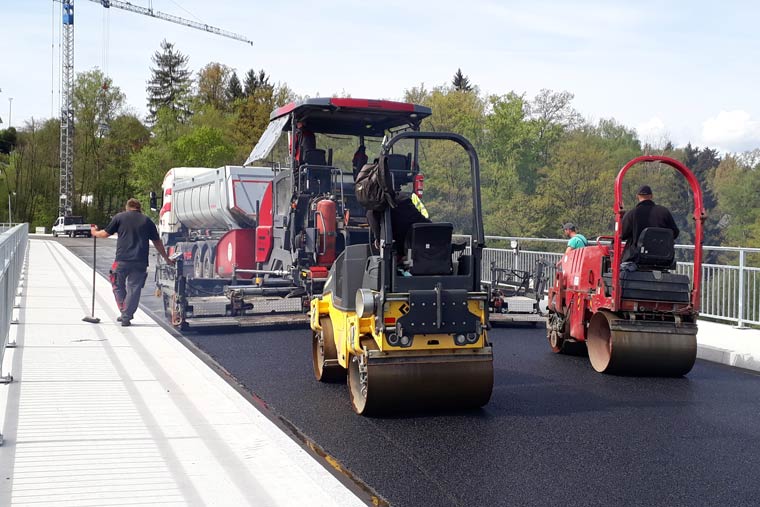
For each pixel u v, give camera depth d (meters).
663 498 4.74
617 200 8.66
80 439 5.61
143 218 11.84
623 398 7.62
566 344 10.32
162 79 102.88
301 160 12.31
